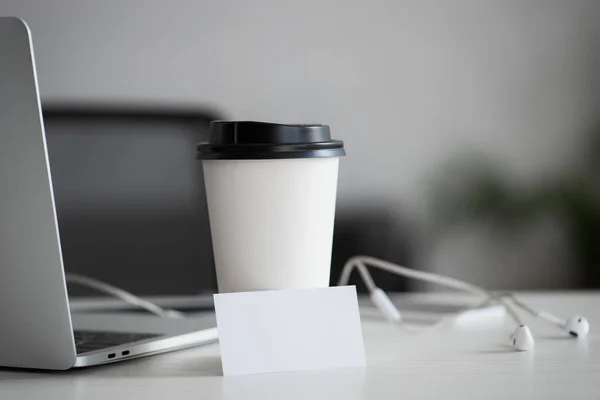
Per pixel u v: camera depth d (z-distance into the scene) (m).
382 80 2.94
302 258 0.88
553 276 2.94
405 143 2.96
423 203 2.95
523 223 2.94
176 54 2.87
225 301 0.83
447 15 2.95
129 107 2.04
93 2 2.83
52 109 2.02
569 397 0.76
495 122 2.97
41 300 0.81
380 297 1.01
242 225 0.87
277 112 2.92
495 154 2.97
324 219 0.89
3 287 0.82
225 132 0.87
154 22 2.86
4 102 0.79
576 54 2.97
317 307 0.85
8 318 0.82
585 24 2.97
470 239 2.94
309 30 2.91
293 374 0.83
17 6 2.81
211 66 2.88
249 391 0.78
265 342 0.84
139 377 0.82
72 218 2.02
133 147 2.03
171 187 2.03
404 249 2.88
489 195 2.93
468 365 0.85
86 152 2.03
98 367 0.85
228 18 2.88
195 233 2.02
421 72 2.95
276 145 0.86
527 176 2.98
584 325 0.96
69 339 0.81
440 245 2.94
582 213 2.92
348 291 0.86
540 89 2.98
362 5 2.92
